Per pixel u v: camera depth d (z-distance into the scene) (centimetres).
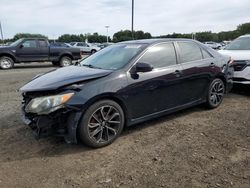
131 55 500
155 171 371
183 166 382
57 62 1800
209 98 615
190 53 581
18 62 1641
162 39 555
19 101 724
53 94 412
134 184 343
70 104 405
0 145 453
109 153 425
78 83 424
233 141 458
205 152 421
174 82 531
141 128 520
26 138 478
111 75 454
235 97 739
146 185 340
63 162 399
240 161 394
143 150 432
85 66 527
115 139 464
